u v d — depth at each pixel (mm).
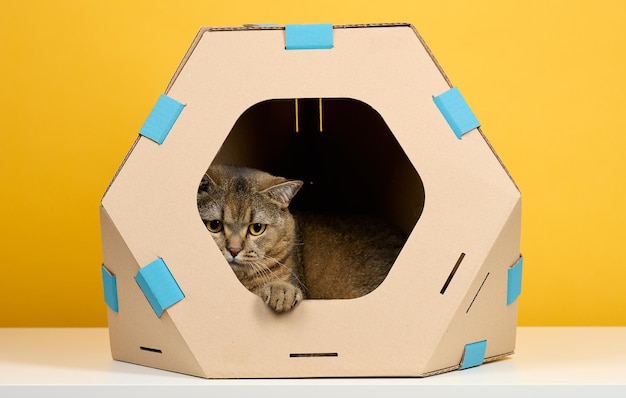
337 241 1699
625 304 2080
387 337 1271
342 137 1826
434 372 1299
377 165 1791
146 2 2010
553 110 2037
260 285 1551
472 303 1307
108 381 1287
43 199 2055
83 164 2045
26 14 2006
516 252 1354
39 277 2072
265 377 1284
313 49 1284
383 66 1278
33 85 2027
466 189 1272
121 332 1409
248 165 1795
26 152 2043
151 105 2027
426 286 1270
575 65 2021
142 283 1293
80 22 2012
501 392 1248
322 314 1271
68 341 1700
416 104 1273
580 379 1289
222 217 1503
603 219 2064
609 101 2027
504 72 2027
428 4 2016
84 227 2061
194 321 1281
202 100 1283
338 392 1240
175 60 2020
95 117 2035
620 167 2047
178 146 1281
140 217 1286
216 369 1280
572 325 2090
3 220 2057
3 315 2076
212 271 1277
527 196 2064
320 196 1854
